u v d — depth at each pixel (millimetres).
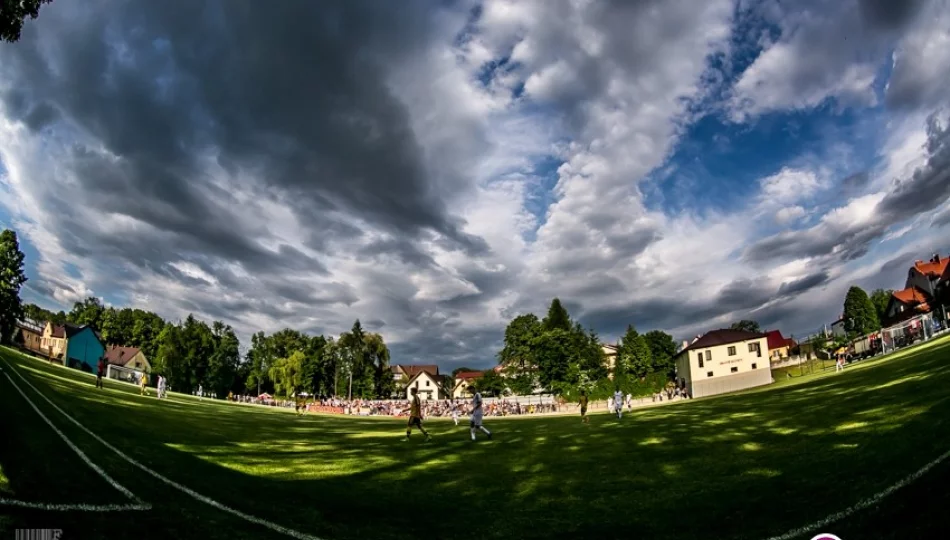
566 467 17547
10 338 79688
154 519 9602
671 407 46938
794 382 56344
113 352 111250
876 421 17547
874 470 12086
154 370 113062
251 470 15578
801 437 17922
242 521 10297
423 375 145000
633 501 12805
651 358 108938
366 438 27969
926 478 10484
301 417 52969
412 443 25250
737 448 17953
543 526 11188
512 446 23297
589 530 10820
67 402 22250
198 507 10750
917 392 20625
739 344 85938
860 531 9055
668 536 10164
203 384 121188
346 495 13461
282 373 122875
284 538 9711
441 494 14109
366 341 140875
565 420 41219
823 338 100938
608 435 25156
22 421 14625
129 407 28562
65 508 9203
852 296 102438
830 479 12242
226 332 130250
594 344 105562
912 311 80375
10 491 9297
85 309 127000
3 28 13688
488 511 12422
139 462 13641
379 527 10883
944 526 8188
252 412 51844
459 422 46625
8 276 72438
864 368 43188
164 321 133125
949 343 36719
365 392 136625
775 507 11031
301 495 12984
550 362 99750
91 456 12938
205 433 23094
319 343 140000
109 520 9125
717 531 10148
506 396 115938
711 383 85250
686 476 14852
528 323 110688
